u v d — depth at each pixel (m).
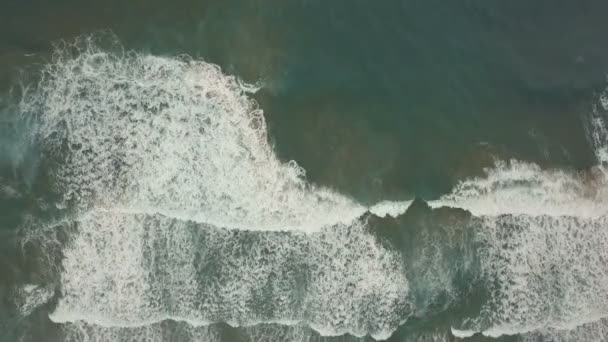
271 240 11.99
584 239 13.38
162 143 11.85
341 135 12.81
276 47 13.05
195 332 11.91
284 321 12.04
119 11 12.41
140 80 12.02
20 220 11.68
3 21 12.05
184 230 11.80
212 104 12.19
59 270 11.64
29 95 11.76
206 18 12.77
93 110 11.80
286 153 12.38
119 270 11.68
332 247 12.18
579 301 13.26
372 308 12.29
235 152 12.09
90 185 11.70
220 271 11.88
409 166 12.95
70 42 12.00
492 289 12.85
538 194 13.33
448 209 12.85
